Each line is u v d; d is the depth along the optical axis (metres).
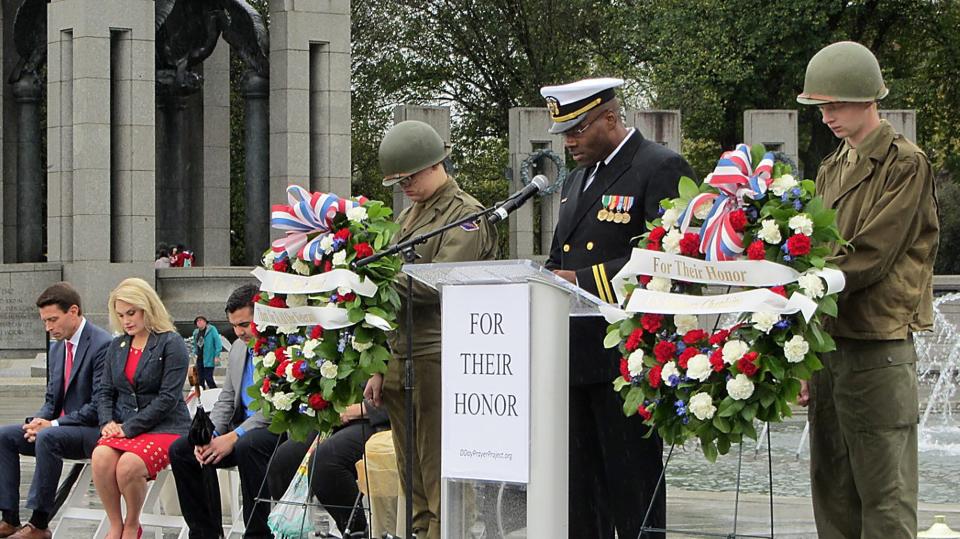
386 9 66.94
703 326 8.82
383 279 10.50
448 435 8.79
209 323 35.03
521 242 40.19
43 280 37.56
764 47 52.88
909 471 9.18
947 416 26.92
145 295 14.01
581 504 10.44
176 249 39.94
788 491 16.70
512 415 8.58
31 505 14.05
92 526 15.51
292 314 10.65
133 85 36.59
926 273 9.23
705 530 13.48
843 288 8.64
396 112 36.91
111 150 36.66
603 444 10.25
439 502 11.19
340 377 10.48
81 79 36.19
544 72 65.00
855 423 9.15
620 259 10.10
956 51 56.03
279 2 37.91
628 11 59.53
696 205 8.63
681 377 8.55
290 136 37.75
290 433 10.93
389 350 10.77
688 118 53.06
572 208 10.66
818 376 9.48
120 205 36.59
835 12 51.97
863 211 9.09
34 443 14.43
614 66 60.25
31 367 36.78
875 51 56.72
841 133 9.20
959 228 64.06
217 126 43.25
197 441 12.99
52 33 37.06
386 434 12.34
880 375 9.06
